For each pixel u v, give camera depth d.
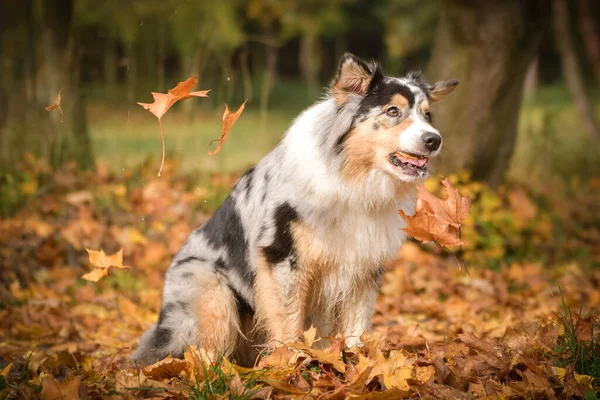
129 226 9.87
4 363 6.12
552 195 13.34
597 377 4.68
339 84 5.29
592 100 28.14
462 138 11.27
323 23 35.31
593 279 9.29
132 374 4.99
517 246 10.55
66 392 4.39
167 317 5.55
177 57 25.08
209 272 5.55
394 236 5.41
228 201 5.78
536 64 35.06
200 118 16.52
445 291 8.86
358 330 5.62
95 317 7.69
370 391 4.55
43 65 12.08
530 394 4.36
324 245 5.21
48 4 12.31
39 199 9.88
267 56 31.59
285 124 24.72
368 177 5.18
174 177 12.01
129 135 17.53
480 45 11.06
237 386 4.42
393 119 5.13
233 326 5.59
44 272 8.70
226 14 25.84
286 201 5.20
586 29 23.83
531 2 10.97
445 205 4.43
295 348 4.92
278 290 5.27
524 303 8.12
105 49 18.20
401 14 35.81
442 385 4.44
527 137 16.09
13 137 11.20
